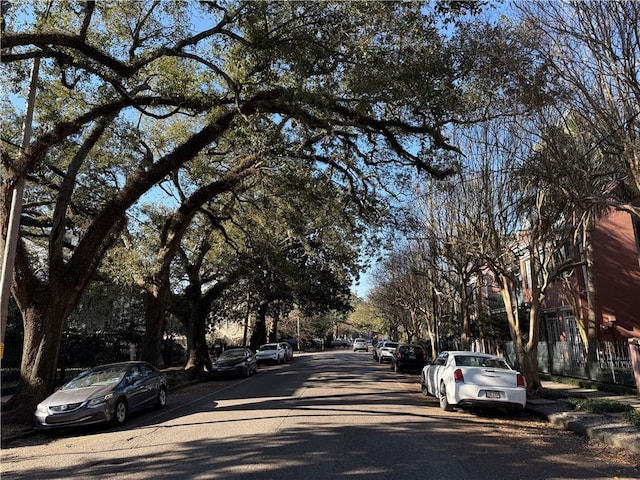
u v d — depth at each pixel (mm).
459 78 11547
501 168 14398
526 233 17312
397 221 19703
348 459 7418
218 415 12250
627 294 22406
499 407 11922
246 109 13688
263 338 45875
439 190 18109
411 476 6527
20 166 11406
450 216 18922
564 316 25438
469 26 10883
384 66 11070
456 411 12430
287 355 38594
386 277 40938
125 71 12047
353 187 18375
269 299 42625
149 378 13805
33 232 25766
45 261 23219
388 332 70562
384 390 17141
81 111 15711
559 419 10922
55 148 16812
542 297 15141
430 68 11078
